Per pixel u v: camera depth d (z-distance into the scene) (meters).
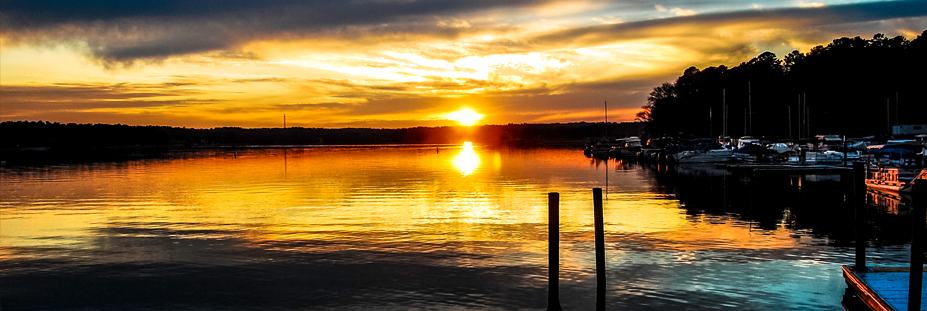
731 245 18.59
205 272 16.19
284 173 52.97
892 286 11.63
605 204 28.23
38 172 57.31
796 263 16.36
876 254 17.25
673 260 16.84
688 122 122.69
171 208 28.31
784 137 106.44
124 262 17.28
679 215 24.55
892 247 18.11
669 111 127.31
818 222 22.52
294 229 22.09
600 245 12.34
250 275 15.84
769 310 12.90
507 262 16.89
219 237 20.67
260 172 54.69
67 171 58.81
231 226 22.88
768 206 26.92
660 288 14.40
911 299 9.82
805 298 13.58
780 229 21.16
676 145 69.44
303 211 26.83
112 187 39.91
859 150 52.94
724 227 21.66
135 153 122.62
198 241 20.03
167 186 40.28
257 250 18.61
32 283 15.34
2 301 14.01
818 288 14.24
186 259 17.56
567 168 57.59
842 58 106.94
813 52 118.31
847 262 16.42
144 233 21.56
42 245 19.62
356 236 20.67
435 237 20.41
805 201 28.45
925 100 94.56
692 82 132.62
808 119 96.75
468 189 36.56
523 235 20.67
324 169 58.75
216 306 13.55
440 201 30.27
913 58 99.38
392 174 50.81
